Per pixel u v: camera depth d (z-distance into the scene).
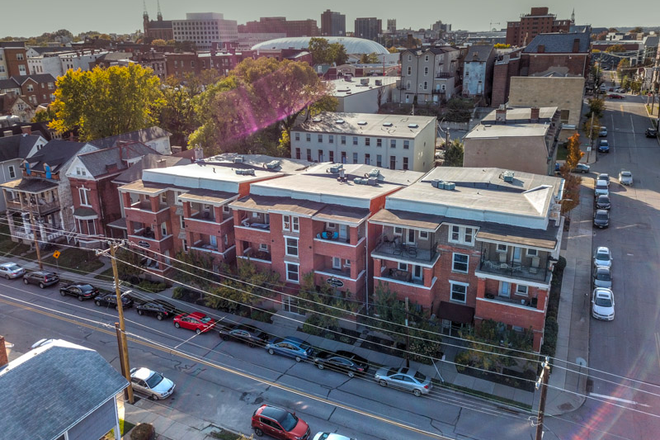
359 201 40.12
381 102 113.38
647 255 49.22
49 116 102.50
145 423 29.62
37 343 37.94
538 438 23.94
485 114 108.81
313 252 40.12
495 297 35.25
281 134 88.50
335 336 39.28
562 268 46.91
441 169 47.56
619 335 37.56
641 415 30.19
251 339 38.66
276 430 28.92
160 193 46.94
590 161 80.19
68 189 57.12
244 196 44.59
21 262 54.84
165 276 48.09
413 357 36.03
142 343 39.53
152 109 96.38
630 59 184.38
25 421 22.34
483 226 34.97
